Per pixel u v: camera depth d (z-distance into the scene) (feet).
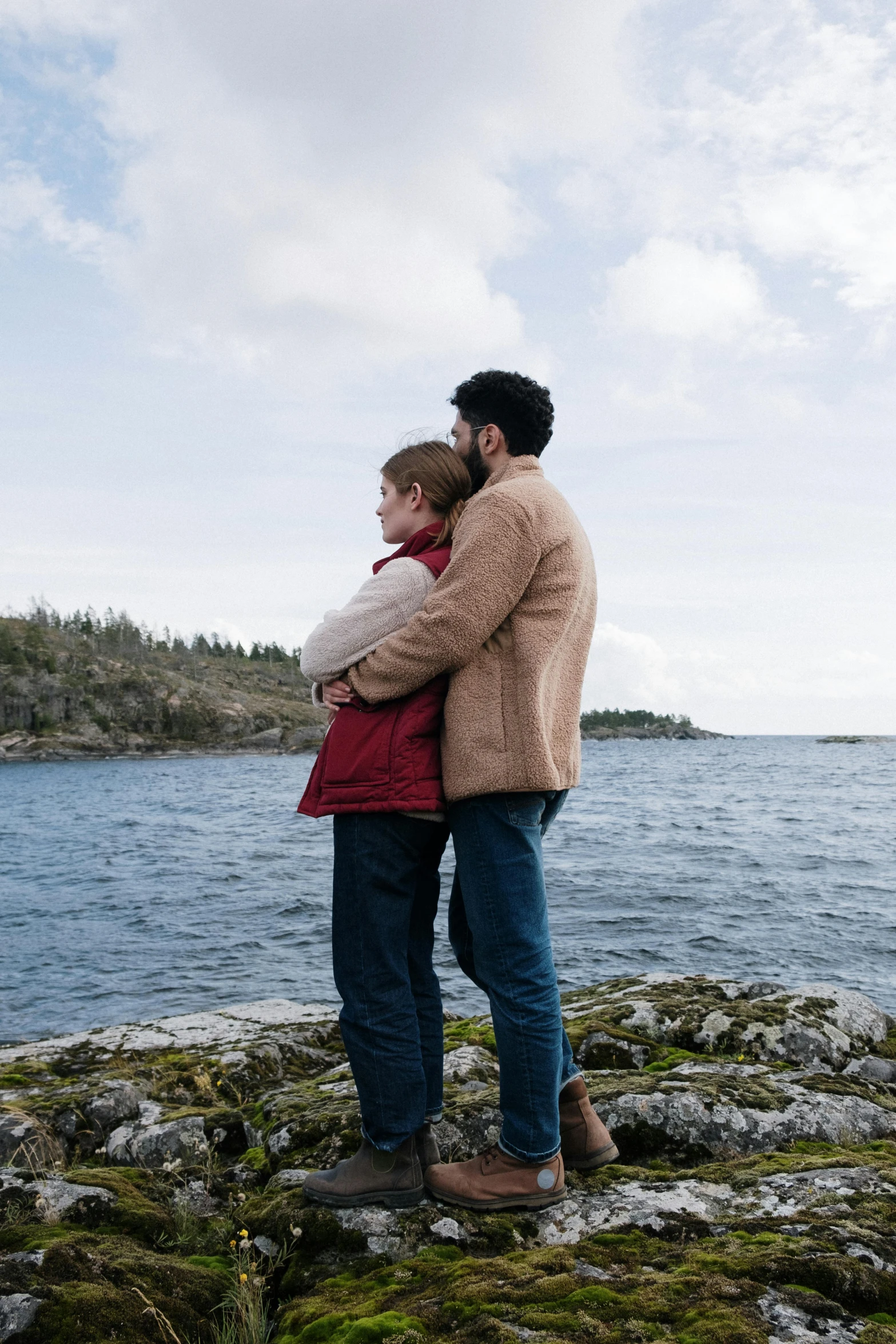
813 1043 12.94
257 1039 15.24
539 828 7.93
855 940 42.50
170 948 42.01
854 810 121.19
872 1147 9.25
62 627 591.37
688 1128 9.56
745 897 54.03
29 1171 8.91
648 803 136.87
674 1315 5.68
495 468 8.55
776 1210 7.41
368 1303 6.40
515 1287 6.21
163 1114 11.55
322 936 44.42
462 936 8.82
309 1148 9.46
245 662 625.41
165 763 369.91
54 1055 15.15
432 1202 7.91
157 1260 7.33
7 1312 6.27
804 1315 5.57
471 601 7.22
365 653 7.73
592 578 8.48
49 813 134.10
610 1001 15.24
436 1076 8.80
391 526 8.79
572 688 8.11
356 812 7.70
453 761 7.51
